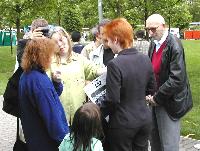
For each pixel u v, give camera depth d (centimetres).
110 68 441
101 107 439
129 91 445
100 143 397
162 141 556
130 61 448
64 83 485
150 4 1942
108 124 450
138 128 446
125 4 1922
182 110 539
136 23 2053
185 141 777
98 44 657
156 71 540
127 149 447
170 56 529
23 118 418
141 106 453
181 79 523
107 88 439
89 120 388
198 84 1424
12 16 2194
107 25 462
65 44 491
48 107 402
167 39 534
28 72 411
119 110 444
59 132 405
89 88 466
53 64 484
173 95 532
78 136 394
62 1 2245
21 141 459
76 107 486
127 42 455
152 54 549
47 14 2242
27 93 409
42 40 415
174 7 2083
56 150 415
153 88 477
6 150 738
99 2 1112
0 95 1257
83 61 512
